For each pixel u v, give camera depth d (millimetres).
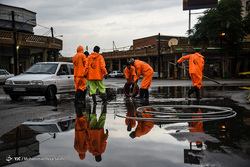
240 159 2234
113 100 7832
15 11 30781
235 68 37406
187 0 33500
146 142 2840
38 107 6211
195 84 8250
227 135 3125
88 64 6859
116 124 3918
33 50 29250
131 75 9344
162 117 4543
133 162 2186
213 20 29969
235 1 30938
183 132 3318
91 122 4117
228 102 6898
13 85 8125
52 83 8453
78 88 7086
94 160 2254
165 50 39875
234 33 31125
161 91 11633
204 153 2408
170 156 2334
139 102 7203
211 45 34500
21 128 3680
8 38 23938
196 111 5312
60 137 3121
